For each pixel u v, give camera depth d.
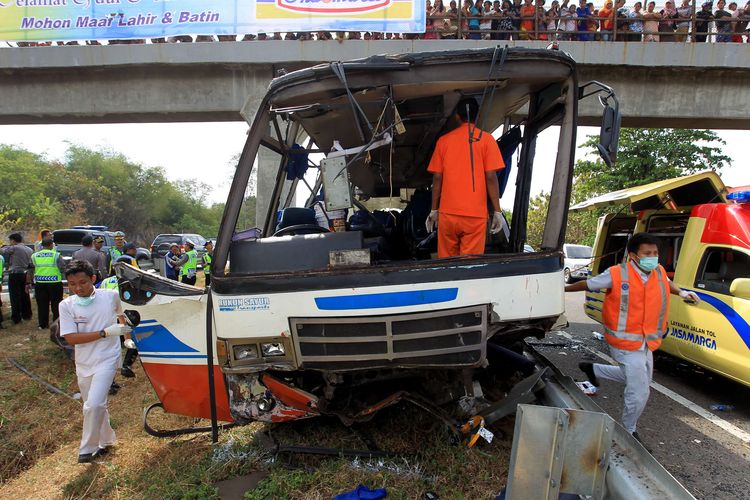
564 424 2.34
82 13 10.69
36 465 3.91
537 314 3.03
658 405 4.88
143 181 46.25
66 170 40.34
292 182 5.23
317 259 3.18
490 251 4.23
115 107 11.94
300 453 3.58
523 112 3.97
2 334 8.37
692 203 6.13
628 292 3.72
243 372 3.11
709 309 4.78
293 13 10.48
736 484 3.38
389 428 3.83
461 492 3.02
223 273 3.14
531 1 11.44
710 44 10.90
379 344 2.97
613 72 11.37
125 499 3.25
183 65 11.41
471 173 3.32
